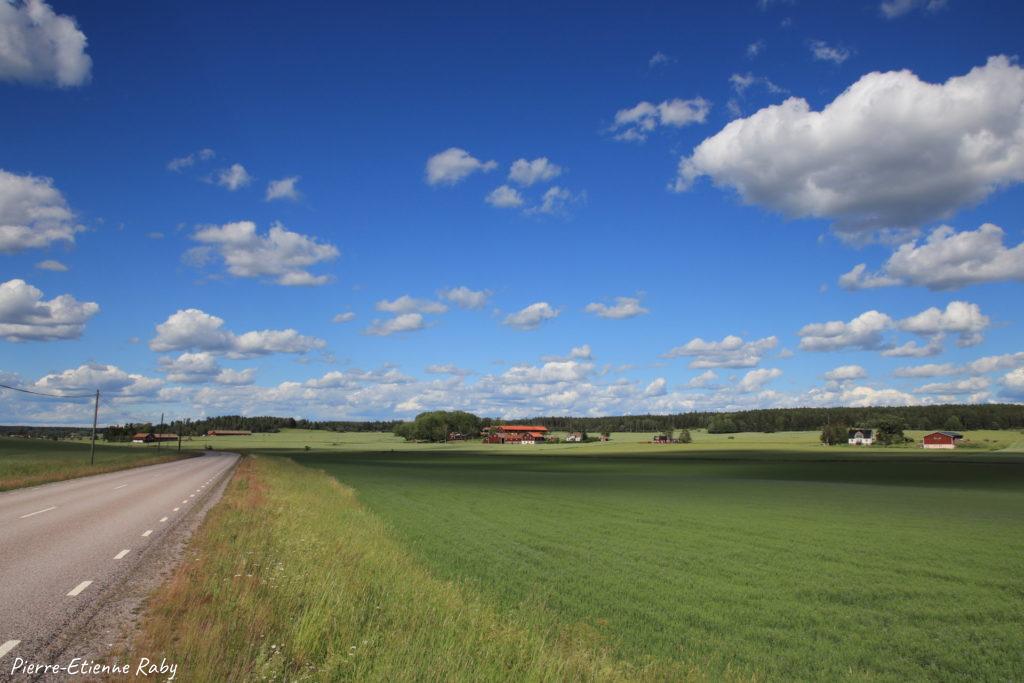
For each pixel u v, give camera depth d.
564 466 79.31
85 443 167.38
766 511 30.73
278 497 27.69
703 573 15.91
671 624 11.31
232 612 8.49
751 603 13.00
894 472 65.81
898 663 9.64
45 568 11.98
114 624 8.23
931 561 17.95
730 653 9.84
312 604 8.85
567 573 15.28
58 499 27.30
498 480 52.66
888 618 12.12
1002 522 27.00
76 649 7.22
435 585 10.96
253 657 6.89
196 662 6.54
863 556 18.64
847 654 10.00
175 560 12.86
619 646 9.74
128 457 87.00
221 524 18.17
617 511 30.08
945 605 13.11
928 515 29.56
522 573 15.02
